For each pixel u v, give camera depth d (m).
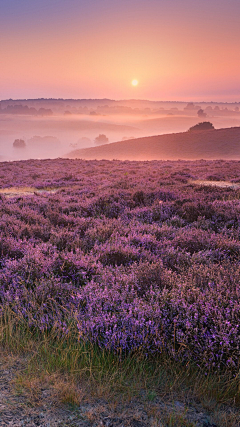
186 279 3.94
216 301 3.18
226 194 12.10
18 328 3.27
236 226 7.47
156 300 3.40
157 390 2.49
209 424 2.16
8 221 7.97
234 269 4.46
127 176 22.91
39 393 2.34
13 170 31.77
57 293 3.89
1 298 3.87
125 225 8.00
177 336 2.88
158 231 7.14
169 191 12.29
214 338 2.72
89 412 2.18
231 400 2.41
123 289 3.80
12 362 2.76
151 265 4.54
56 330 3.20
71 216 9.11
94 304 3.49
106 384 2.43
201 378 2.59
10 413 2.11
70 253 5.19
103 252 5.62
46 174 28.06
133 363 2.74
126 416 2.17
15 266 4.60
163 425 2.11
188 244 6.05
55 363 2.71
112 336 2.87
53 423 2.05
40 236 7.18
